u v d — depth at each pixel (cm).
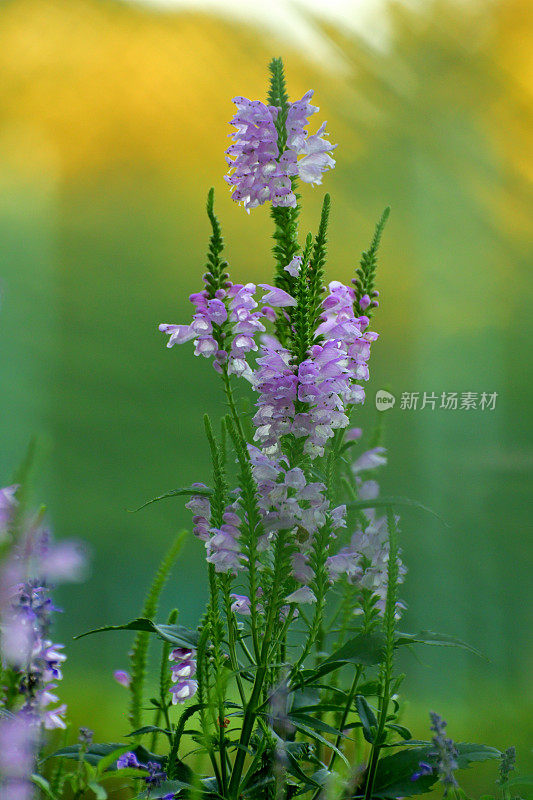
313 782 188
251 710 189
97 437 380
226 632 194
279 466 191
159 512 375
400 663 293
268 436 191
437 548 329
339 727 195
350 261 370
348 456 200
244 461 188
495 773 217
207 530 192
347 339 193
